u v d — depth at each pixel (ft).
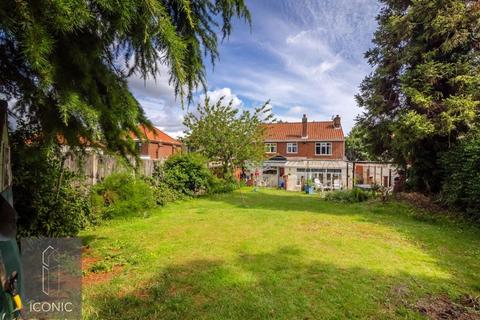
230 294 10.37
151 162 35.47
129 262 13.44
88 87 6.95
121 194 24.71
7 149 7.41
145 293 10.32
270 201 40.14
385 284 11.68
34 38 4.81
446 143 31.09
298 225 22.77
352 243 17.76
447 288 11.44
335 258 14.76
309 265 13.58
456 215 25.64
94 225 21.15
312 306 9.71
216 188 47.16
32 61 5.03
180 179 38.78
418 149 32.73
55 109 6.56
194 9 8.70
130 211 24.58
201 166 42.37
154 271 12.38
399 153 36.60
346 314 9.31
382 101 36.99
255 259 14.24
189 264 13.33
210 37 9.46
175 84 7.80
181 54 6.58
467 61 28.94
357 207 34.32
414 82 31.19
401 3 35.60
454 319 9.25
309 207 34.14
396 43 35.53
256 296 10.23
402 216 28.30
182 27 8.61
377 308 9.74
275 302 9.87
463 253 16.37
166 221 23.49
